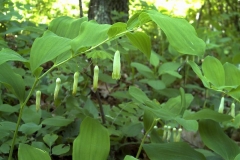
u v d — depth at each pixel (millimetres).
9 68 425
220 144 467
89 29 385
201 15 1774
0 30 647
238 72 484
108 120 572
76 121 568
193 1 1917
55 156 557
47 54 390
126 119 571
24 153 390
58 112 594
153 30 1273
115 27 381
